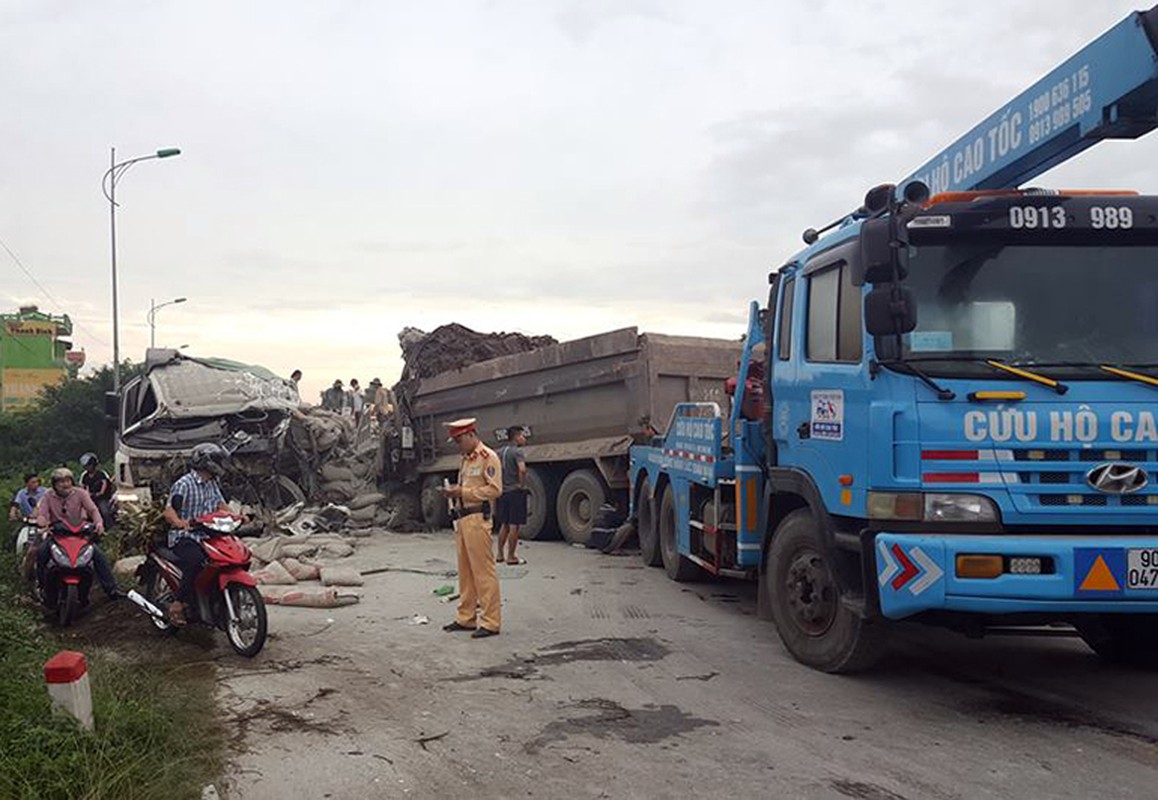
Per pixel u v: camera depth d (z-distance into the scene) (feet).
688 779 16.78
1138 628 23.63
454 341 61.26
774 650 25.96
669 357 44.14
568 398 49.19
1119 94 19.21
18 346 208.64
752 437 27.81
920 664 24.39
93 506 31.71
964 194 20.89
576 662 24.81
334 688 22.52
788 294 25.50
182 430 55.88
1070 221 20.56
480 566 27.99
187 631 27.91
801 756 17.84
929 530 19.40
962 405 19.49
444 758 17.89
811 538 23.58
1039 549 18.43
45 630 29.55
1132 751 18.03
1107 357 20.06
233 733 19.29
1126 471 19.01
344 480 61.11
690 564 36.24
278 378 65.31
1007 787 16.29
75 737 16.49
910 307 19.79
